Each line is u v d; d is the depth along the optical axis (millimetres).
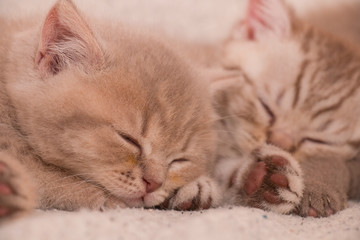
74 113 399
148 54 427
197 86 439
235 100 483
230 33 524
